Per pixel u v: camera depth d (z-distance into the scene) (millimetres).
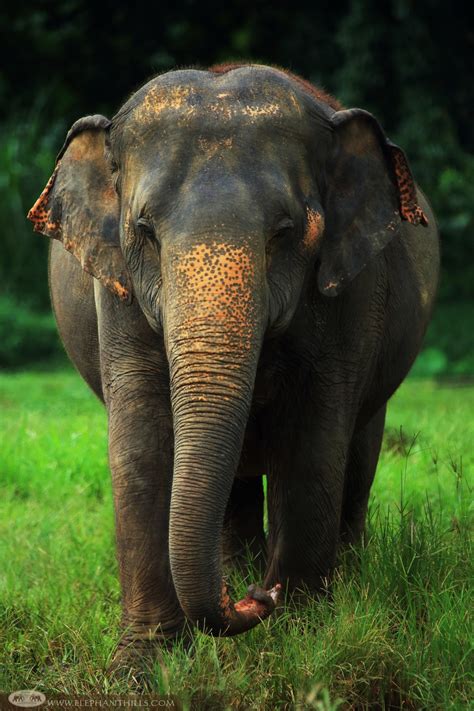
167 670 7219
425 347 35969
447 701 7062
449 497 11578
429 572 8820
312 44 43156
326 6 44094
